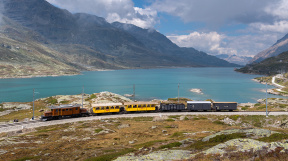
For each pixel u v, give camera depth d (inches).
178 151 997.8
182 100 5260.8
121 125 2395.4
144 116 2950.3
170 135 1908.2
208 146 1058.7
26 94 7642.7
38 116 3088.1
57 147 1519.4
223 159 756.6
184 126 2370.8
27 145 1583.4
